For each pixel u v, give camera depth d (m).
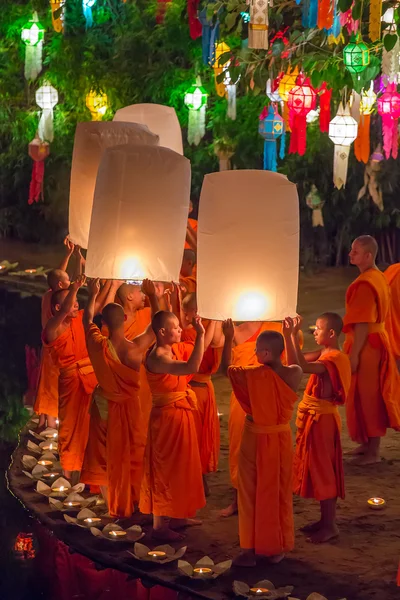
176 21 19.78
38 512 9.16
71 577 7.99
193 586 7.64
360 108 11.48
